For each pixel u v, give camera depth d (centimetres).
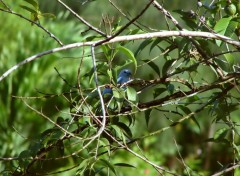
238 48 620
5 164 771
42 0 1836
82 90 622
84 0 668
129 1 1714
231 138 703
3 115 1448
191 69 635
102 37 627
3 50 1548
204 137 2125
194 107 1850
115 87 596
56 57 1492
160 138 2130
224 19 590
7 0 1648
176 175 593
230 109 648
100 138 603
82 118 635
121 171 1708
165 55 668
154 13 1848
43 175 608
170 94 661
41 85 1481
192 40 612
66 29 1544
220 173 594
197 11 638
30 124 1458
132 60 582
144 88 660
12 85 1470
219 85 650
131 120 644
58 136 592
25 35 1550
